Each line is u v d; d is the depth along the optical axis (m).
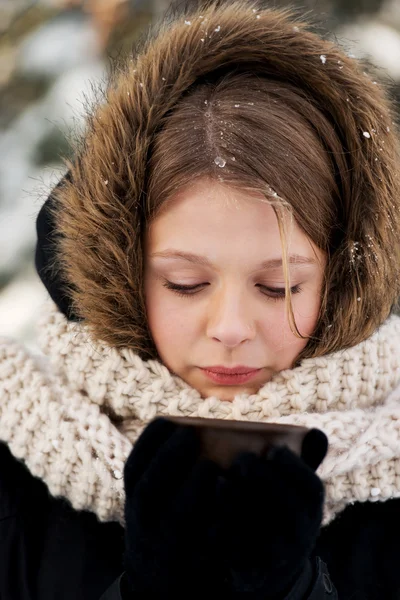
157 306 1.20
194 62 1.24
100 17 3.10
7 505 1.34
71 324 1.27
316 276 1.21
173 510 0.94
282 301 1.17
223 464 0.94
